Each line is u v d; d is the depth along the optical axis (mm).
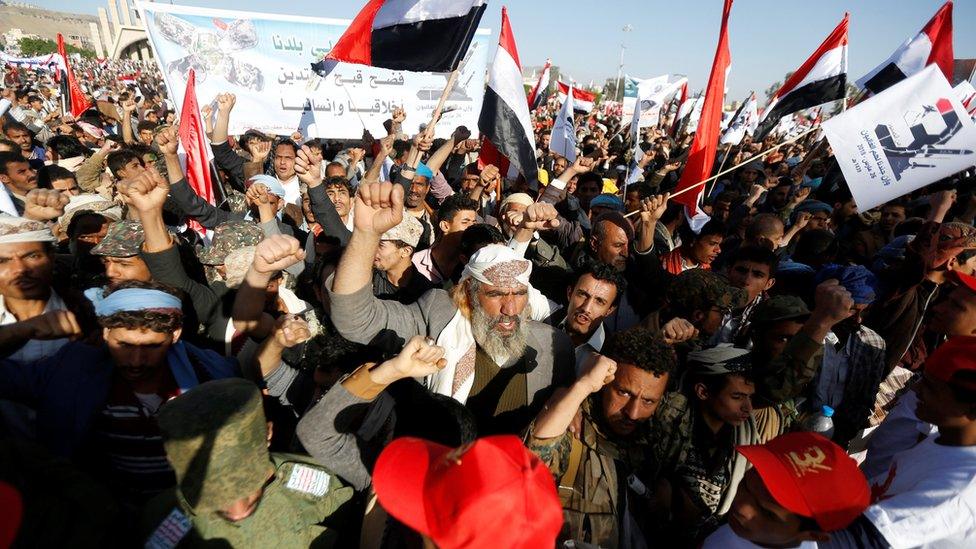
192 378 1942
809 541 1531
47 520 1318
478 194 5676
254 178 3924
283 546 1516
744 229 5453
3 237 2062
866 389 3002
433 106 7930
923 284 3371
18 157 4309
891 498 1708
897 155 3621
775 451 1508
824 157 10539
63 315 1934
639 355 1939
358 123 7461
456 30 4227
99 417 1844
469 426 1755
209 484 1324
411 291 3365
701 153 4836
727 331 3428
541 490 1061
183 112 4445
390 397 1816
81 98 11172
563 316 3326
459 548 1005
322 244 3754
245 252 2730
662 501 2205
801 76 5953
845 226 6734
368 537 1587
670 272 4102
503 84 4418
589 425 2053
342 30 7043
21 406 1844
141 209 2266
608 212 3875
